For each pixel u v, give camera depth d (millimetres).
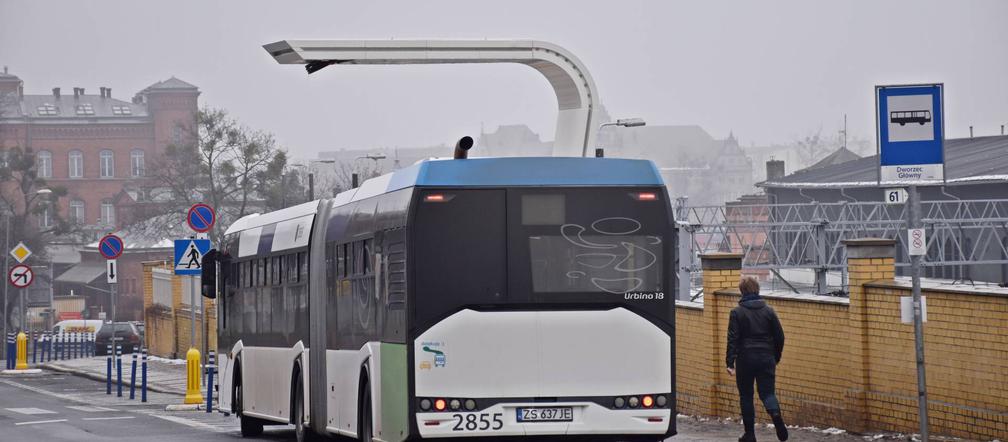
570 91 33938
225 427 35500
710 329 31109
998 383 21438
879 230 107500
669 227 20625
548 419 20188
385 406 21469
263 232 31625
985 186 109375
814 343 26891
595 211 20469
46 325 179500
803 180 135500
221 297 35812
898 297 24031
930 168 18422
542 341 20234
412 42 32500
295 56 31938
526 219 20344
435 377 20078
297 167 145375
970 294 22062
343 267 24922
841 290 95562
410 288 20141
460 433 20031
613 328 20375
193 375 43312
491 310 20219
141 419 38344
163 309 80562
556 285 20312
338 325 25312
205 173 130500
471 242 20266
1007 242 104562
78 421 37500
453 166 20375
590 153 33938
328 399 26188
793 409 27750
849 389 25391
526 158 20500
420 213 20219
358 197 24203
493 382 20125
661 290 20500
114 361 61688
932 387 23094
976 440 21906
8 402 47469
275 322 30000
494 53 33062
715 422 30266
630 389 20359
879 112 18516
